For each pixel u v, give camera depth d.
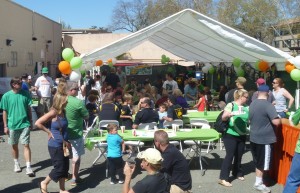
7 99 7.18
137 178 7.04
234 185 6.65
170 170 4.79
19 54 20.95
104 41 34.56
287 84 12.88
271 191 6.31
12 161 8.34
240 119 6.58
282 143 6.49
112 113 8.33
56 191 6.38
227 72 16.75
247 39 8.95
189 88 13.66
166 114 9.08
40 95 12.32
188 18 9.51
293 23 44.78
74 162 6.67
